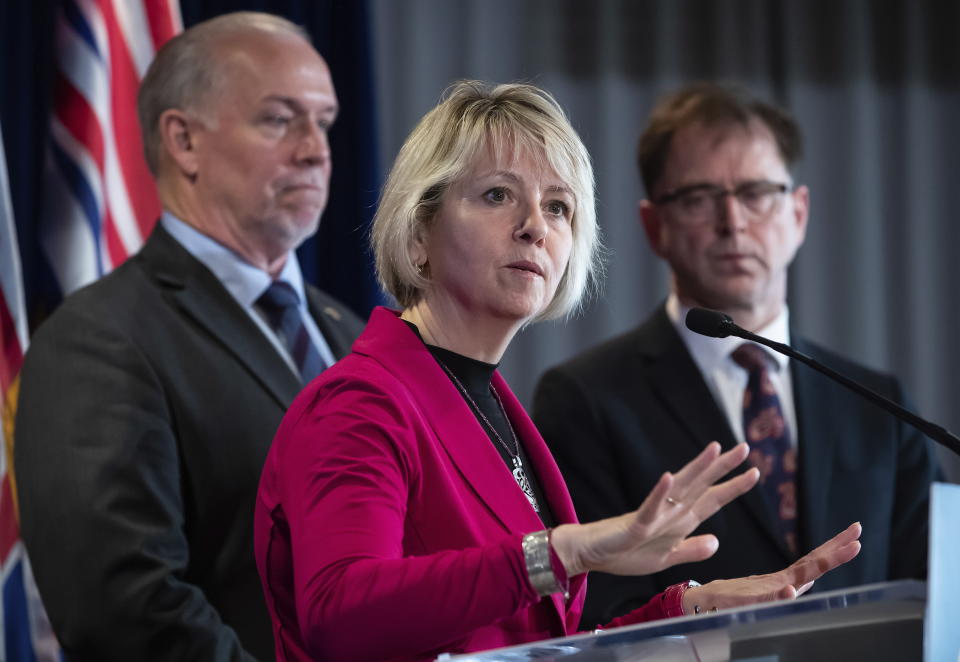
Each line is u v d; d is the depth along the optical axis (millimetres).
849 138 16906
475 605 3938
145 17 10844
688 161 9797
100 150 10461
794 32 16875
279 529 4758
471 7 15859
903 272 16953
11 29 11109
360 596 3988
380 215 5312
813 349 9797
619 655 3578
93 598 6750
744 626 3439
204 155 8516
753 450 9227
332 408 4559
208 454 7449
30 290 10562
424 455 4664
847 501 9141
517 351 15484
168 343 7645
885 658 3471
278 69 8656
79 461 7027
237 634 7273
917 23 17234
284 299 8570
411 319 5348
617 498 8914
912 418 5320
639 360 9508
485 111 5199
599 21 16359
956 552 3602
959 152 17172
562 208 5258
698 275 9672
